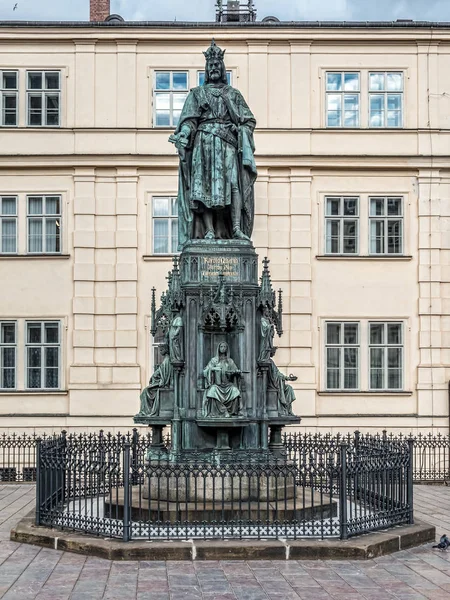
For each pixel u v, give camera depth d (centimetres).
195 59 2862
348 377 2828
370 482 1389
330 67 2886
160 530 1316
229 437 1484
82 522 1354
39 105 2861
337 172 2867
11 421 2753
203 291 1512
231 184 1562
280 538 1279
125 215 2820
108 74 2852
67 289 2808
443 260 2866
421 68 2894
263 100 2866
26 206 2825
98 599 1036
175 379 1507
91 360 2784
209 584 1102
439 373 2822
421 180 2869
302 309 2819
